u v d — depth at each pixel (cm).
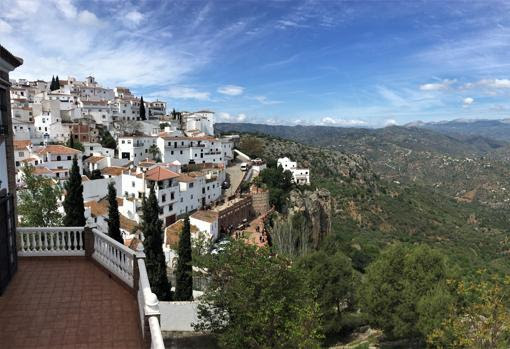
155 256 3516
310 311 2244
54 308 1273
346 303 4969
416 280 3506
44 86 14038
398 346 3906
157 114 15088
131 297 1370
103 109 12038
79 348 1042
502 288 2450
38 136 9956
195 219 6322
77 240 1917
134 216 6356
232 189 9562
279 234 7169
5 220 1424
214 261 2433
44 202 3738
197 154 10762
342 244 8700
